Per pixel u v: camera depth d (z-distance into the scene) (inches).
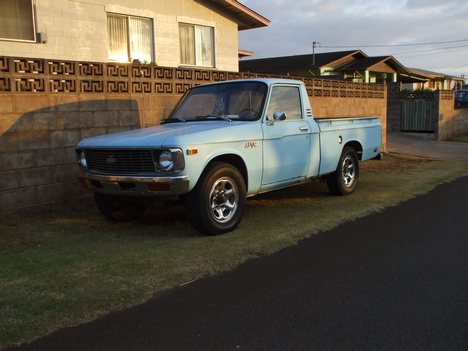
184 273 183.0
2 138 264.1
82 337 136.7
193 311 152.3
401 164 505.0
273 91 266.7
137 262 194.9
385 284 172.9
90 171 239.5
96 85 304.0
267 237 229.3
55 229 247.6
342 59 1252.5
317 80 483.5
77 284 172.6
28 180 276.5
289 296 163.0
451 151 631.8
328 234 236.2
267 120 257.0
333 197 325.4
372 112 575.5
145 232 242.1
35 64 275.1
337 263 194.7
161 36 544.4
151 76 333.7
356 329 139.9
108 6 491.5
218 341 134.1
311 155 287.0
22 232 241.1
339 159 317.1
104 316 149.0
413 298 160.9
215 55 605.9
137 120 327.9
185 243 220.5
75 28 467.2
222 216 235.1
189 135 217.0
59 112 287.1
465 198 322.0
